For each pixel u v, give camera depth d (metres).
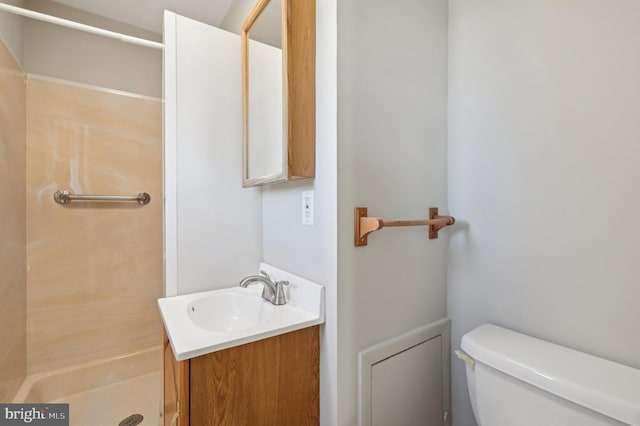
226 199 1.40
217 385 0.81
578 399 0.69
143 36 1.98
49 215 1.56
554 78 0.95
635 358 0.79
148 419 1.49
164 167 1.28
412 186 1.13
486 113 1.13
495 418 0.86
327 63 0.94
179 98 1.29
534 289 1.00
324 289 0.98
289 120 0.95
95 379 1.61
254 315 1.18
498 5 1.10
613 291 0.83
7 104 1.32
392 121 1.07
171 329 0.90
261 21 1.19
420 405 1.14
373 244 1.02
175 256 1.28
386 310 1.05
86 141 1.66
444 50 1.26
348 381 0.95
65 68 1.74
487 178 1.13
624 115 0.81
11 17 1.39
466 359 0.95
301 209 1.12
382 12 1.03
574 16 0.90
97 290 1.69
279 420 0.92
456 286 1.25
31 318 1.51
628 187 0.80
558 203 0.94
